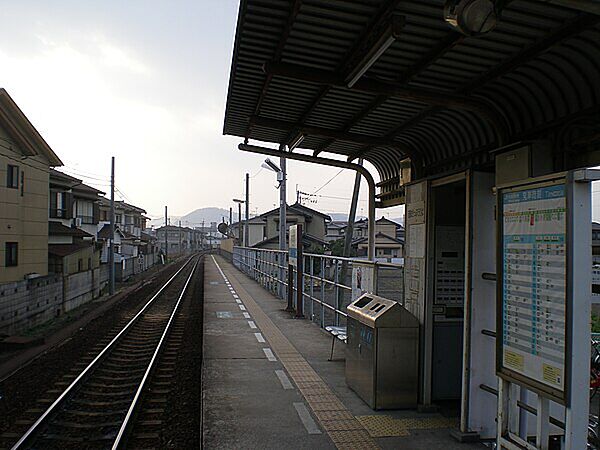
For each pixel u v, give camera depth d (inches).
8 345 420.8
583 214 109.7
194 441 199.8
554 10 114.8
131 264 1344.7
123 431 198.4
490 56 141.9
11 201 663.8
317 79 160.2
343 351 287.7
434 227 191.8
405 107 189.2
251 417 179.5
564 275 110.7
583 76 134.8
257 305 507.5
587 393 108.5
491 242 163.9
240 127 252.4
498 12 103.2
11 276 663.1
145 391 267.4
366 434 165.5
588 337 108.8
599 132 132.8
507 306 129.7
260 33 144.6
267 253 708.7
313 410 187.3
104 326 525.3
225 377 232.2
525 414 141.8
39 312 583.5
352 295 287.4
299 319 411.8
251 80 183.3
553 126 147.6
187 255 3314.5
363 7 126.7
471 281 161.9
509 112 164.6
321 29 139.0
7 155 652.1
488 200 163.9
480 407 161.9
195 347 391.5
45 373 322.3
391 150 254.7
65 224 1036.5
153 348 395.9
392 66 157.4
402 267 216.2
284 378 230.5
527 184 123.4
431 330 190.7
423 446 156.6
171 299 775.7
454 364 194.1
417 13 124.9
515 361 126.3
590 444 142.3
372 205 278.5
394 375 188.2
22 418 235.8
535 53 133.3
